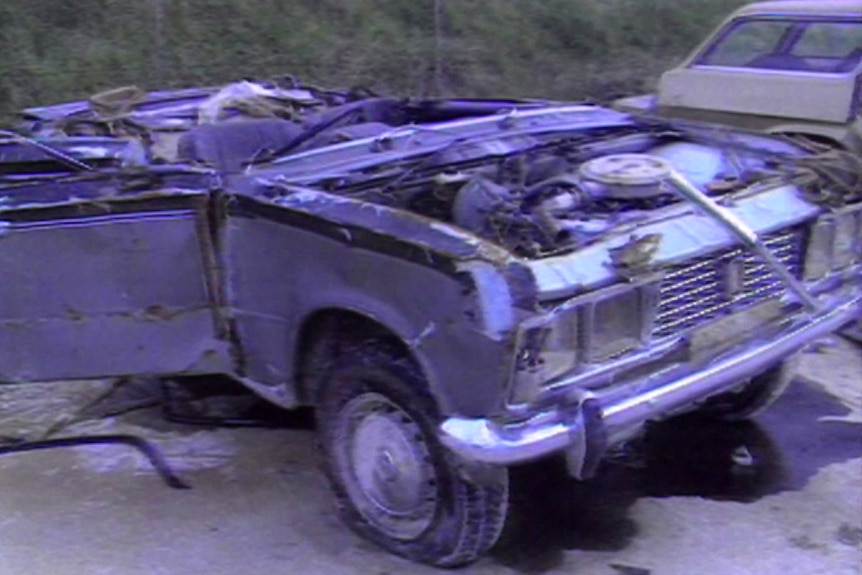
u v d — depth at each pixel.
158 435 4.77
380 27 12.37
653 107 8.27
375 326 3.55
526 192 3.96
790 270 4.06
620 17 13.48
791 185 4.16
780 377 4.66
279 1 12.22
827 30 7.27
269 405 5.00
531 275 3.20
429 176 4.14
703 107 7.92
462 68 12.02
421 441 3.52
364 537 3.85
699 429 4.81
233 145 4.57
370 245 3.40
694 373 3.58
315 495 4.22
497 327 3.12
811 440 4.72
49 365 4.20
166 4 11.52
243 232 3.85
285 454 4.57
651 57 12.99
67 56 10.69
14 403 5.16
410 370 3.44
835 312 4.11
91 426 4.89
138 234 3.96
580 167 4.11
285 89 5.89
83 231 3.97
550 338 3.26
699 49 8.07
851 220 4.27
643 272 3.42
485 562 3.75
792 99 7.31
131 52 10.99
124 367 4.14
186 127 4.97
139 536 3.94
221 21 11.72
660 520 4.04
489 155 4.40
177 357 4.10
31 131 5.19
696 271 3.67
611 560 3.76
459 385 3.24
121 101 5.55
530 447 3.20
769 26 7.62
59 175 4.29
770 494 4.24
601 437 3.31
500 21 12.88
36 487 4.33
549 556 3.78
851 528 3.98
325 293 3.58
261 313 3.89
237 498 4.21
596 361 3.41
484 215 3.71
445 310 3.22
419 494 3.61
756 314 3.85
